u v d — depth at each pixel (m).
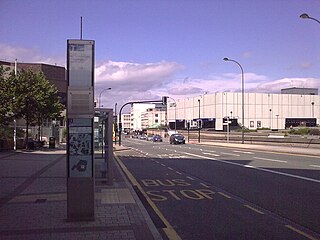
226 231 7.69
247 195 12.08
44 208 9.23
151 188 13.86
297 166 21.75
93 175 7.86
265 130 90.81
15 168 19.16
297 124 107.38
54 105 38.28
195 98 113.00
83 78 7.81
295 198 11.45
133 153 38.25
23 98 32.81
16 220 7.99
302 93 121.69
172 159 29.08
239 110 101.19
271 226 8.09
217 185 14.48
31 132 48.16
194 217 9.02
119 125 55.84
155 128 147.12
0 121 32.53
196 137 85.62
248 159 27.81
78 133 7.77
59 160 24.38
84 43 7.86
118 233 7.07
